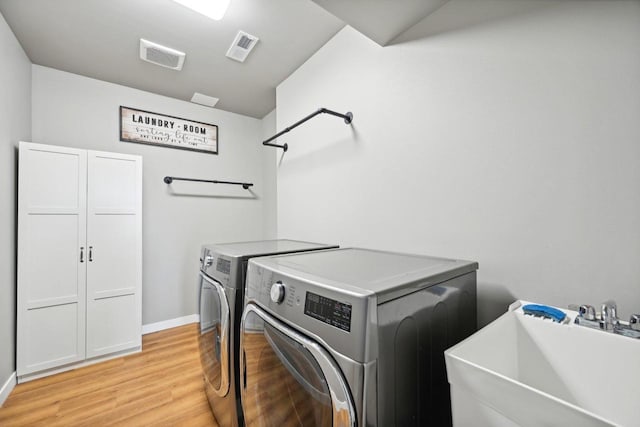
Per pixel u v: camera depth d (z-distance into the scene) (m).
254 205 3.36
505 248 1.00
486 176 1.05
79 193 2.03
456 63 1.14
